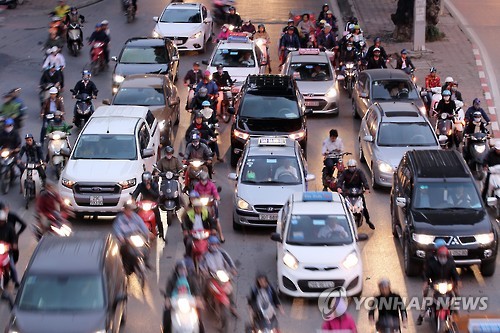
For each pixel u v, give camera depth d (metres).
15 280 55.31
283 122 80.81
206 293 50.34
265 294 45.25
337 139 71.81
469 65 116.69
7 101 85.12
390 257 61.28
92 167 67.19
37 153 71.50
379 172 73.44
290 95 83.81
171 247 63.16
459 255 56.31
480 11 151.25
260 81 86.94
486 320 42.06
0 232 54.69
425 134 76.06
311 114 89.31
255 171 67.31
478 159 77.50
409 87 90.62
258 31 117.31
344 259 53.62
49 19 142.62
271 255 61.69
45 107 83.38
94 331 44.25
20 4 152.75
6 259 54.34
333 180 69.31
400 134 75.94
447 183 60.12
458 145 85.31
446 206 59.06
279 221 59.16
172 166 68.19
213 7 137.75
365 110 90.31
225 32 118.81
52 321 44.66
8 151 73.06
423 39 122.44
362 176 65.69
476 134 78.69
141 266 56.38
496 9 152.62
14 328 44.38
